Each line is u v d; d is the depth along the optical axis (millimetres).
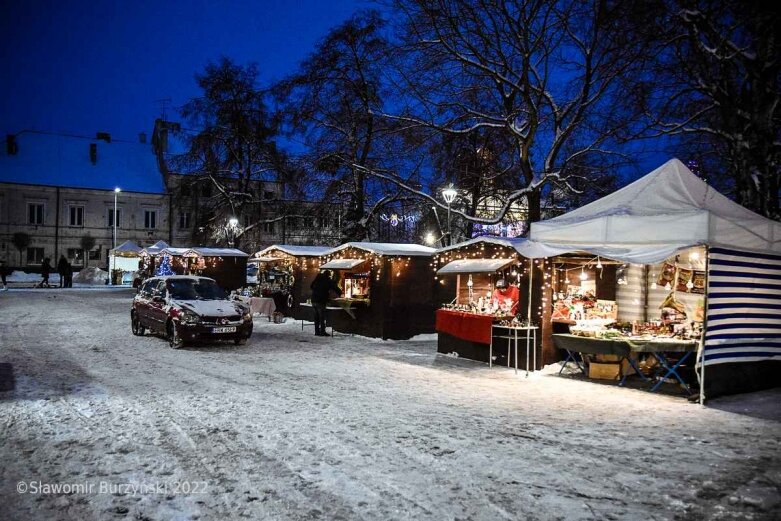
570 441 6270
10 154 53000
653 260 8781
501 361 11578
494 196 23297
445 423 6977
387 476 5137
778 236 9516
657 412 7707
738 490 4863
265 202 34000
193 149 33938
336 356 12703
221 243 36750
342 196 26641
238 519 4242
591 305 11172
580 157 19703
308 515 4312
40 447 5879
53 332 15875
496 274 12406
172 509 4402
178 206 41406
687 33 14609
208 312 13297
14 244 51156
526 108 18062
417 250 17203
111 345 13625
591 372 10211
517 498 4664
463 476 5152
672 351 8891
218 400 8078
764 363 9328
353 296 16984
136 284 37125
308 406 7789
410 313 16203
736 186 14930
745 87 13852
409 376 10312
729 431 6742
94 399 8023
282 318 20062
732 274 8875
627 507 4500
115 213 50031
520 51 16781
